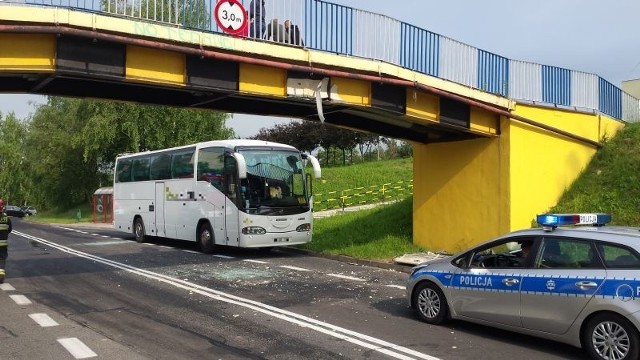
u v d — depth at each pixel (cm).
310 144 6172
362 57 1265
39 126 5828
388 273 1278
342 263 1465
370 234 1798
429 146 1648
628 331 573
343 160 6369
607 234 629
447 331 737
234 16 1128
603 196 1464
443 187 1598
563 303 626
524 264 682
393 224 1877
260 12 1160
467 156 1537
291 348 650
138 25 1017
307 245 1738
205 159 1762
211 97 1223
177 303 911
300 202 1653
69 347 650
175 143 4412
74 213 5538
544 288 646
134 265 1403
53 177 5606
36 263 1459
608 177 1544
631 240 605
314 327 749
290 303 911
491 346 668
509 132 1441
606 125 1761
